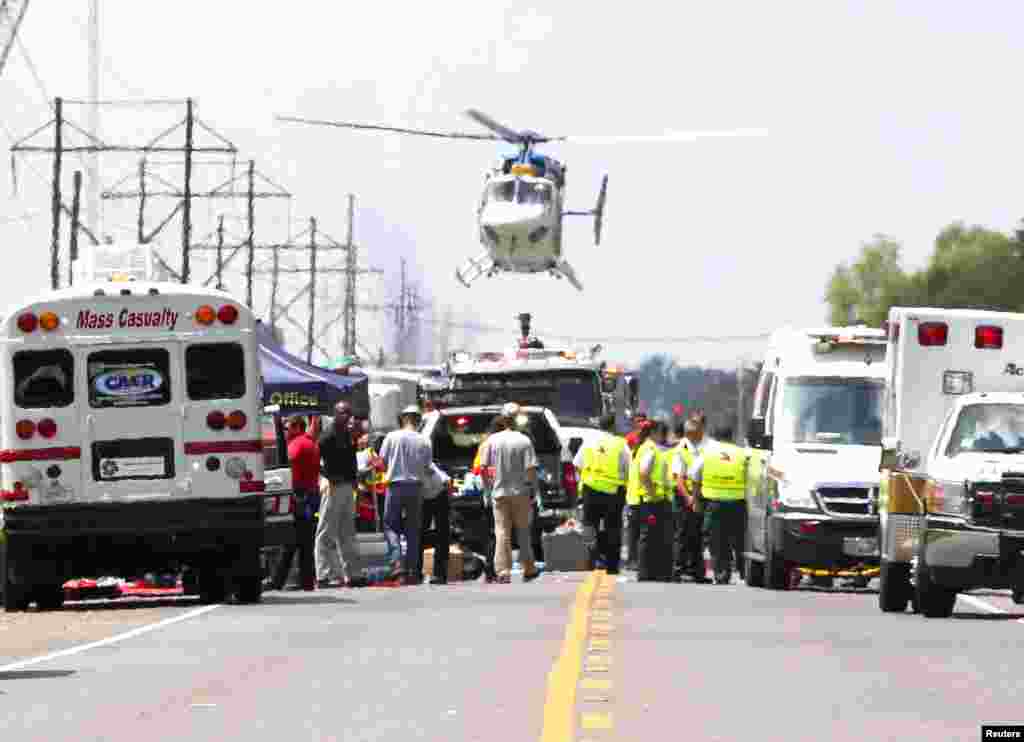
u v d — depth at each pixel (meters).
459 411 110.69
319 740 35.31
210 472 74.50
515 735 35.72
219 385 74.75
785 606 71.00
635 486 96.69
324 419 109.75
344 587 91.88
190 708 40.12
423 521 97.69
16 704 41.75
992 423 70.62
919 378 73.94
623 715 38.44
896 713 38.91
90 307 74.31
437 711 39.16
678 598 74.44
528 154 179.62
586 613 64.88
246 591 75.88
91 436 74.19
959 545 66.62
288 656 50.78
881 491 73.88
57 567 75.00
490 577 98.88
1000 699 41.31
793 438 90.00
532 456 93.31
